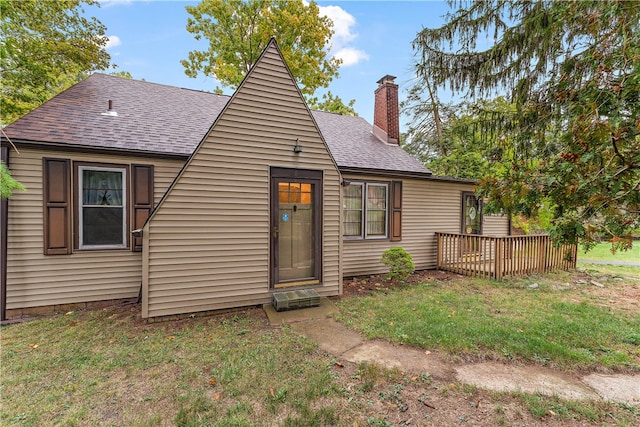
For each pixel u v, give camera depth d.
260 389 2.50
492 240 7.57
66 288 4.67
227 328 3.86
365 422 2.11
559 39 4.91
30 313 4.43
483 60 6.12
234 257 4.51
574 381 2.68
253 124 4.61
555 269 7.73
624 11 2.75
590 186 2.28
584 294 5.54
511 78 5.83
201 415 2.18
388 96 9.28
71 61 8.41
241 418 2.15
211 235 4.35
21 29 7.10
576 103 2.95
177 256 4.14
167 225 4.07
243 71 15.13
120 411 2.23
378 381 2.63
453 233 7.79
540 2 5.09
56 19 8.31
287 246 5.04
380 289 5.93
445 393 2.46
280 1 14.39
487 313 4.41
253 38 14.46
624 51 2.40
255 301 4.68
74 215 4.73
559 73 4.91
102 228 4.98
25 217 4.41
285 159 4.89
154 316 4.02
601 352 3.19
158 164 5.34
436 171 14.85
